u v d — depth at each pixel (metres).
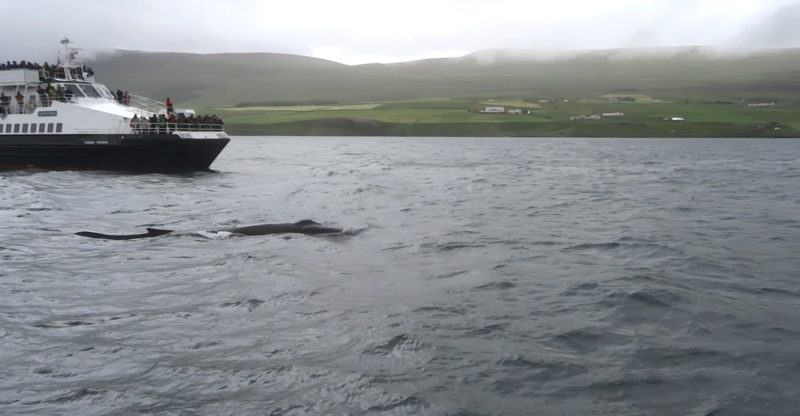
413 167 68.56
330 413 10.16
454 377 11.56
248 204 35.22
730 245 24.20
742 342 13.48
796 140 173.50
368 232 25.91
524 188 46.31
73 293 16.92
